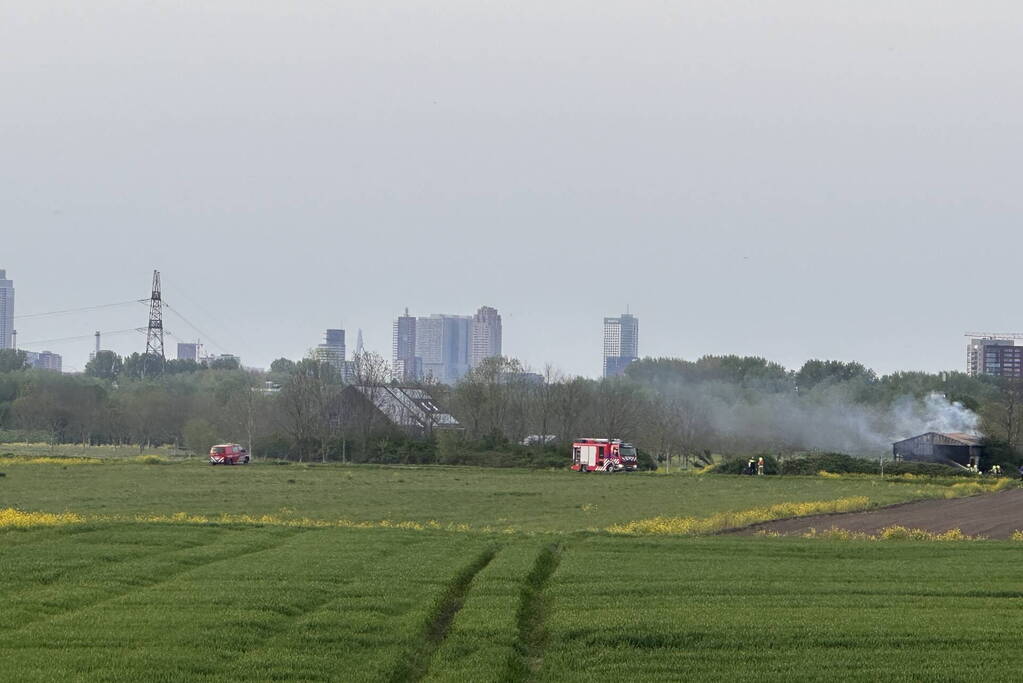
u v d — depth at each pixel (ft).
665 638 373.81
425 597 433.07
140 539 590.14
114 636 361.10
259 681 317.01
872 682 326.03
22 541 576.20
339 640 363.97
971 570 520.83
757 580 486.79
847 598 446.60
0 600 416.67
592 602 433.89
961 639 373.81
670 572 506.48
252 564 510.58
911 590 465.06
